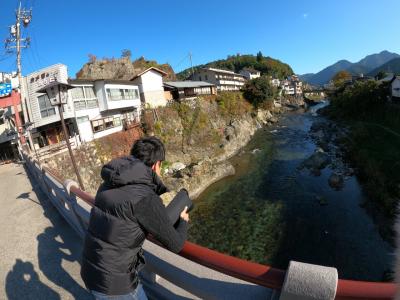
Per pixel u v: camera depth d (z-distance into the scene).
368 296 1.18
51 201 8.06
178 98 36.88
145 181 1.79
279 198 18.17
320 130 39.56
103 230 1.75
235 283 1.94
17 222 7.13
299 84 104.50
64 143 18.45
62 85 8.96
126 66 40.28
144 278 2.78
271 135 40.22
